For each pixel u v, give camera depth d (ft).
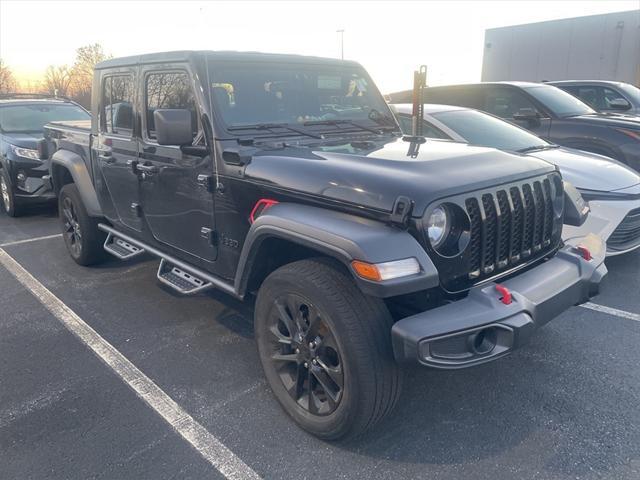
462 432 9.68
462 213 8.54
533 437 9.50
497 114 25.54
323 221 8.80
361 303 8.45
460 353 8.24
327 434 9.22
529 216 9.83
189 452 9.29
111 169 15.10
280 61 12.61
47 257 20.03
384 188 8.43
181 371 11.89
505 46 54.80
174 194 12.50
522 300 8.63
